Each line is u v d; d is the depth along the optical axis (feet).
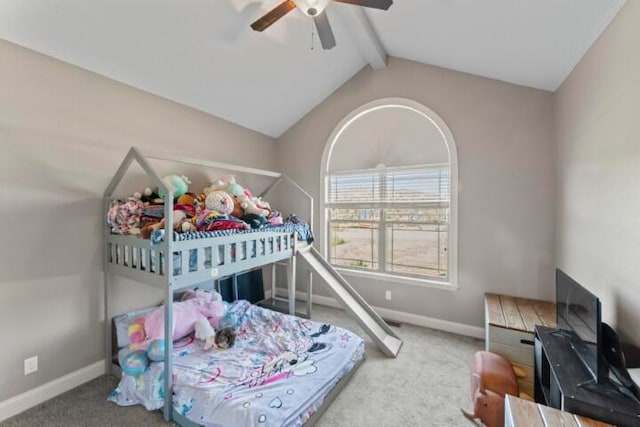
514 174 9.37
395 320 11.43
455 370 7.92
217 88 9.66
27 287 6.39
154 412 6.19
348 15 8.45
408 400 6.68
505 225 9.55
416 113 11.02
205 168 10.71
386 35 9.62
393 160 11.55
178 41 7.43
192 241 6.49
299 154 13.56
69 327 7.05
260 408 5.36
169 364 6.00
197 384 6.01
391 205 11.71
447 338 9.89
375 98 11.56
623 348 4.68
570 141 7.52
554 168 8.81
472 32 7.48
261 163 13.26
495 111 9.58
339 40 9.68
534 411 4.16
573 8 5.41
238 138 12.09
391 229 11.75
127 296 8.27
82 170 7.27
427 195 11.00
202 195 9.43
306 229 11.27
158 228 6.57
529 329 7.06
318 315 11.80
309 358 7.19
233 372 6.49
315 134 13.10
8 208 6.12
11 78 6.09
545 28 6.23
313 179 13.25
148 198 8.24
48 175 6.68
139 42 7.07
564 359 5.15
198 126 10.41
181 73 8.49
